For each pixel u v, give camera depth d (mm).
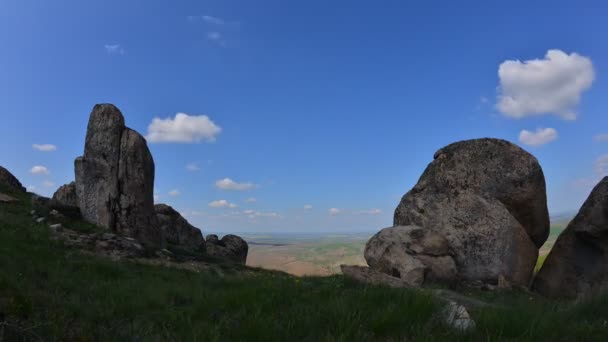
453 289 20688
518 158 24922
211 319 7340
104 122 26109
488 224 23531
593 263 21078
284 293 8656
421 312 6613
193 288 11711
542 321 6617
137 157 25641
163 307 9227
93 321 7086
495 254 22938
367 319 6371
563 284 21578
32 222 21344
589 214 21125
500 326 6316
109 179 25188
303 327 6238
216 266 22156
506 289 21062
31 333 5680
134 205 25156
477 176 25234
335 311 6707
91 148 26062
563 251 22188
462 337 5906
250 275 19188
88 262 15008
